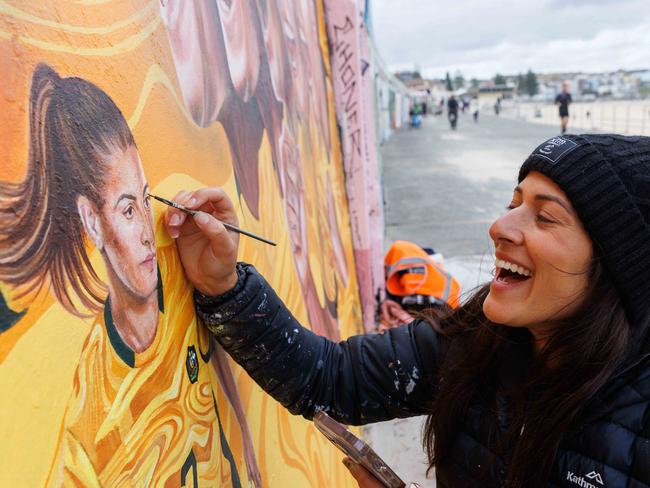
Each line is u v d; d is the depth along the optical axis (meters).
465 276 6.54
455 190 12.45
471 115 58.44
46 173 0.77
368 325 4.74
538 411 1.07
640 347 1.05
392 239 8.56
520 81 128.88
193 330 1.22
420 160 18.27
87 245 0.84
